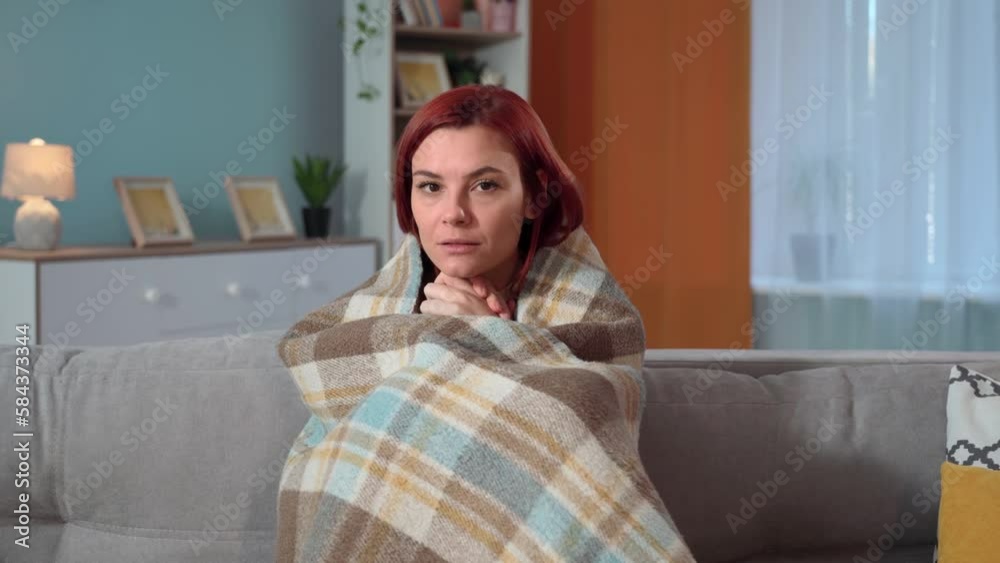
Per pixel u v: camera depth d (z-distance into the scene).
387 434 1.11
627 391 1.12
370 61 4.41
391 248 4.39
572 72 4.80
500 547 1.04
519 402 1.07
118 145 3.92
